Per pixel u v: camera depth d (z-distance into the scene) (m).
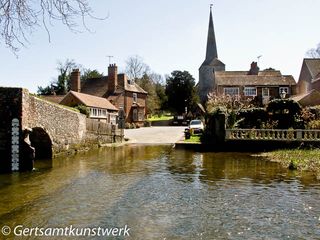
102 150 25.84
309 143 23.86
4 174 14.99
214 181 13.02
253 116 28.98
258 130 25.08
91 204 9.87
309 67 47.44
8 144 16.00
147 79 80.31
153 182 12.91
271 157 20.11
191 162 18.39
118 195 10.91
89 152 24.44
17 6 6.18
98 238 7.33
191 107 76.62
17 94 16.17
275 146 24.28
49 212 9.11
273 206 9.55
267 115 28.69
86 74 83.44
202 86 75.31
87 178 13.85
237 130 25.14
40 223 8.26
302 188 11.68
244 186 12.08
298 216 8.66
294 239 7.20
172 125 67.75
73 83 57.78
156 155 22.00
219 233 7.56
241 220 8.40
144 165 17.44
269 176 13.92
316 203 9.81
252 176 13.98
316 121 26.41
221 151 24.22
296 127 27.94
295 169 15.58
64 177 14.12
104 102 54.81
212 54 76.44
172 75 79.56
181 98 78.19
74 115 24.39
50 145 20.48
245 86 52.97
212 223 8.20
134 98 64.50
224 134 25.16
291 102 28.25
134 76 81.19
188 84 78.00
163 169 16.05
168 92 79.75
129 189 11.74
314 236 7.35
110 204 9.85
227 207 9.48
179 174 14.62
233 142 24.88
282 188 11.70
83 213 9.01
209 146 25.62
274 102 28.50
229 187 11.94
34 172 15.45
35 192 11.38
